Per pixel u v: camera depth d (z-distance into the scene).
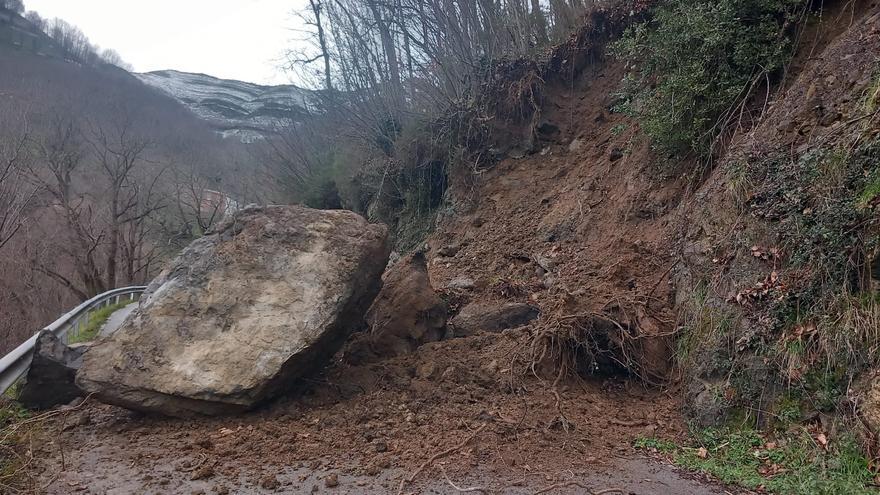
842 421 4.71
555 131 12.55
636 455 5.18
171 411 5.86
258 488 4.39
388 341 7.56
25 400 6.31
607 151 10.82
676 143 8.74
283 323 6.15
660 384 6.69
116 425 5.85
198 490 4.35
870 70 6.15
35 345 6.41
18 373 6.19
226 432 5.52
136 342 6.06
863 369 4.74
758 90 8.20
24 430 5.36
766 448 5.08
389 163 16.28
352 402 6.24
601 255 8.91
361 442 5.26
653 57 9.08
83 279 26.39
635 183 9.50
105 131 34.03
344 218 7.03
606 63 12.31
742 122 8.08
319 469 4.74
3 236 20.92
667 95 8.62
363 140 18.20
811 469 4.62
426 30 16.94
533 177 12.23
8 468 4.53
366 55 19.12
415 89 16.78
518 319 8.23
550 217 10.85
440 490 4.38
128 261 29.95
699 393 5.90
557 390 6.50
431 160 14.94
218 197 36.91
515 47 13.86
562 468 4.82
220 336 6.11
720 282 6.46
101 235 26.94
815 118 6.52
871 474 4.34
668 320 7.10
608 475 4.73
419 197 15.09
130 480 4.54
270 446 5.17
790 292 5.57
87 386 5.77
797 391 5.13
